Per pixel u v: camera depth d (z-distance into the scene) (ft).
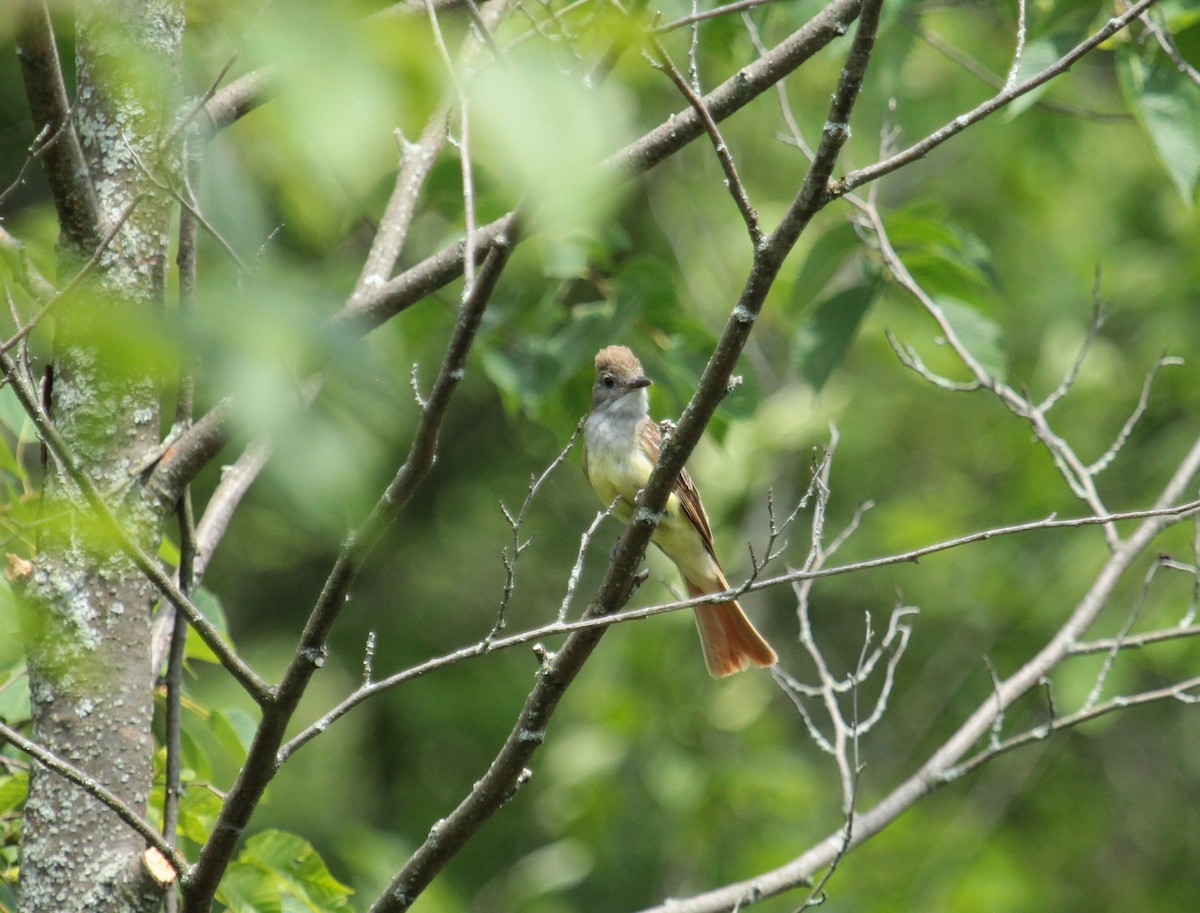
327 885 25.26
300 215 26.07
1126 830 65.72
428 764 65.92
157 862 21.03
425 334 37.96
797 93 59.31
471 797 20.85
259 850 25.32
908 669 65.31
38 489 25.26
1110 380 62.39
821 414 57.57
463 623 67.36
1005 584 61.57
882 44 39.99
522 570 67.26
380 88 9.07
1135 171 69.21
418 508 67.15
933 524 62.23
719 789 54.19
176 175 18.69
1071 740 67.36
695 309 55.42
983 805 60.80
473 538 67.36
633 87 35.76
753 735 56.08
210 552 24.82
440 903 48.03
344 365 9.18
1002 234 69.21
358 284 26.55
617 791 55.16
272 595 65.41
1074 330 64.13
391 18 9.82
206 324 8.73
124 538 15.98
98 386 21.48
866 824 28.76
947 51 42.68
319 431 8.81
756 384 36.68
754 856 52.80
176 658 22.40
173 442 22.25
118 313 8.62
